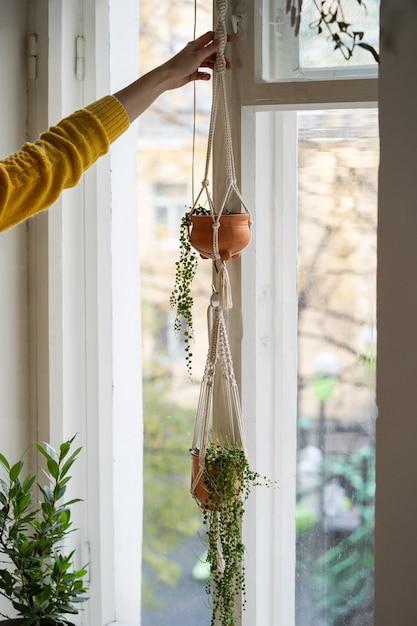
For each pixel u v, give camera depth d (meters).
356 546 1.91
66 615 2.03
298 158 1.90
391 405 1.40
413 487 1.40
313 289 1.92
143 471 2.19
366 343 1.88
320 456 1.93
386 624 1.42
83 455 2.04
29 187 1.54
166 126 2.17
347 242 1.88
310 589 1.95
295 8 1.52
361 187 1.87
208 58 1.67
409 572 1.41
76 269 2.01
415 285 1.37
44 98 1.93
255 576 1.83
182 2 2.12
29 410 2.01
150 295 2.20
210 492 1.62
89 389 2.04
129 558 2.16
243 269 1.75
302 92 1.60
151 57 2.16
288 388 1.93
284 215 1.90
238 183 1.69
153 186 2.19
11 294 1.94
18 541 1.69
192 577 2.13
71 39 1.96
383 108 1.36
